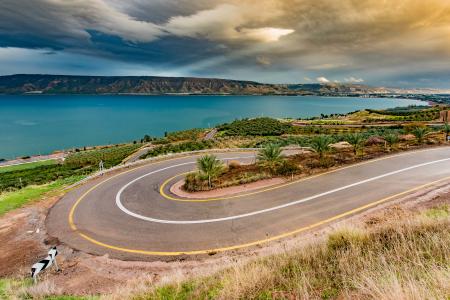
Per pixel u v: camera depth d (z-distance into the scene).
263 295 4.07
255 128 102.00
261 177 19.00
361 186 16.05
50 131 187.50
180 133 110.38
